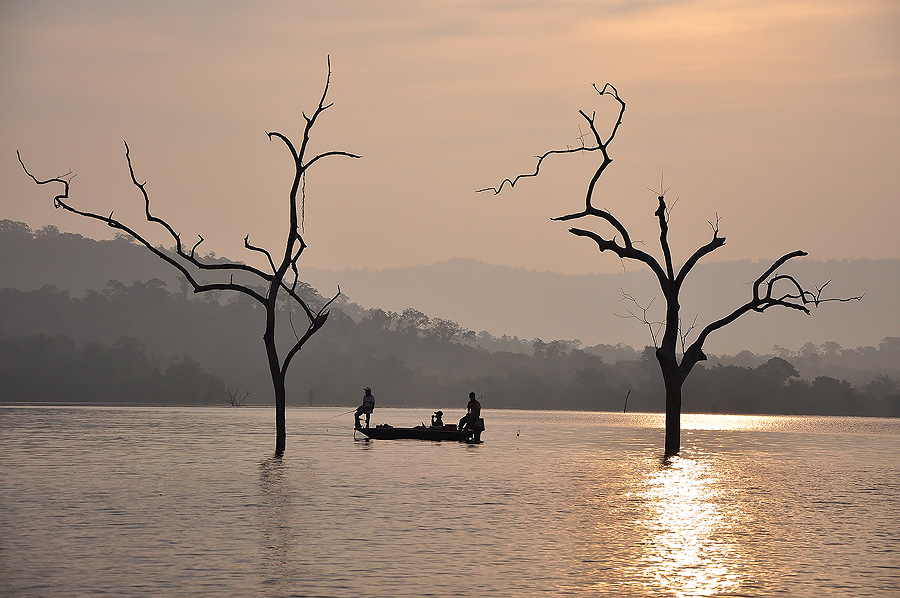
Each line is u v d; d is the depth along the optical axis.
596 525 25.19
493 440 65.75
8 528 23.61
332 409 179.25
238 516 25.69
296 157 49.38
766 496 32.28
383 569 19.61
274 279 49.78
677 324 54.03
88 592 17.56
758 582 18.92
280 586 18.14
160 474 36.03
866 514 27.97
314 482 33.75
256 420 99.50
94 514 25.77
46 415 108.12
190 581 18.42
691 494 32.38
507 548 21.88
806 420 160.62
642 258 54.25
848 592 18.23
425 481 34.66
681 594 17.97
